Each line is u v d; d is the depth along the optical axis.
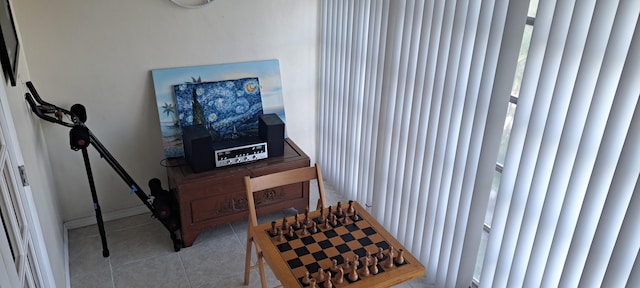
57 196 3.34
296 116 4.10
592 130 1.88
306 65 3.93
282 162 3.46
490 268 2.56
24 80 2.78
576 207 2.02
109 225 3.57
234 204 3.38
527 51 2.20
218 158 3.29
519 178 2.23
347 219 2.56
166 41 3.37
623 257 1.85
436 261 2.96
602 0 1.74
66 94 3.20
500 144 2.43
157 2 3.24
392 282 2.15
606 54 1.75
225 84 3.60
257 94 3.72
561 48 1.96
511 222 2.33
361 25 3.30
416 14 2.66
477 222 2.58
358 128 3.61
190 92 3.49
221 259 3.27
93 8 3.07
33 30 2.96
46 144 3.24
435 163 2.74
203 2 3.37
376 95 3.24
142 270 3.13
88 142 2.84
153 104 3.48
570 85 1.96
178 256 3.27
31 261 2.04
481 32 2.28
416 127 2.84
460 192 2.64
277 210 3.63
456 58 2.47
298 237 2.41
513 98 2.34
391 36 2.92
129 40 3.25
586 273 1.97
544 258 2.22
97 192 3.54
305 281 2.09
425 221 2.93
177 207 3.32
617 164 1.79
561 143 1.99
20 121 2.29
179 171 3.28
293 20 3.72
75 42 3.10
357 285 2.08
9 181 1.90
